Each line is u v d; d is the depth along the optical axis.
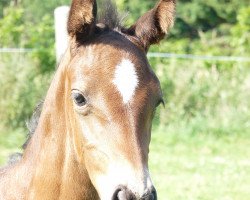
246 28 20.41
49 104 5.19
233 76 17.05
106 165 4.67
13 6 21.38
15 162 5.60
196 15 30.86
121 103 4.66
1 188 5.43
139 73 4.74
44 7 21.05
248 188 11.56
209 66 17.30
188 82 16.62
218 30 31.06
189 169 12.83
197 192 11.18
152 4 27.67
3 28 18.47
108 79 4.70
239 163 13.41
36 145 5.28
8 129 15.68
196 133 15.70
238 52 20.17
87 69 4.77
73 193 5.11
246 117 16.28
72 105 4.87
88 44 4.91
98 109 4.69
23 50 16.42
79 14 4.91
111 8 5.13
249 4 31.86
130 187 4.51
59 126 5.11
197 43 25.81
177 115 16.34
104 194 4.69
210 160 13.60
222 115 16.39
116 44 4.86
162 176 12.23
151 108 4.75
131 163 4.58
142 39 5.09
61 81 5.07
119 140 4.62
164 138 15.14
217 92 16.62
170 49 21.69
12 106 15.68
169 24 5.13
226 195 11.11
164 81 16.53
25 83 15.83
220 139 15.42
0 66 15.97
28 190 5.27
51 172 5.16
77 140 4.89
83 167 4.98
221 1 31.73
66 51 5.12
